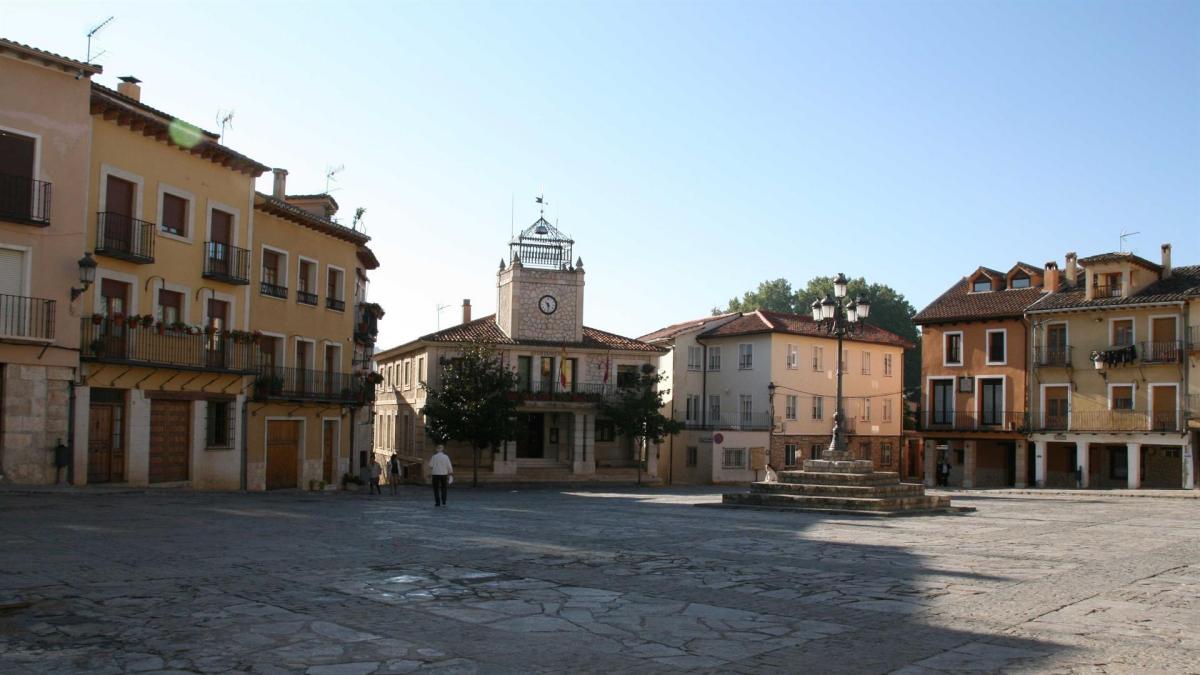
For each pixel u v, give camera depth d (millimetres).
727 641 8266
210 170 31266
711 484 56719
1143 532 20172
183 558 12742
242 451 32531
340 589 10594
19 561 11961
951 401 56000
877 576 12344
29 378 24438
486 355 48969
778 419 59031
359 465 41844
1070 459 52375
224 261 31891
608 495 40188
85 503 21172
